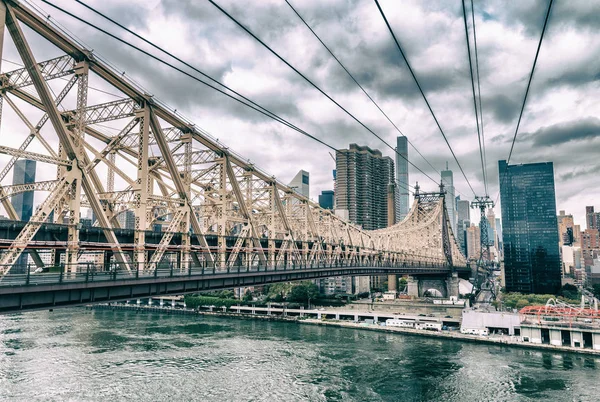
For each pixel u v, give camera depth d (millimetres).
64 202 39281
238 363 85312
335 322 140000
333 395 67688
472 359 90938
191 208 53188
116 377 75062
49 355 88188
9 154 34375
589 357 94500
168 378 75062
